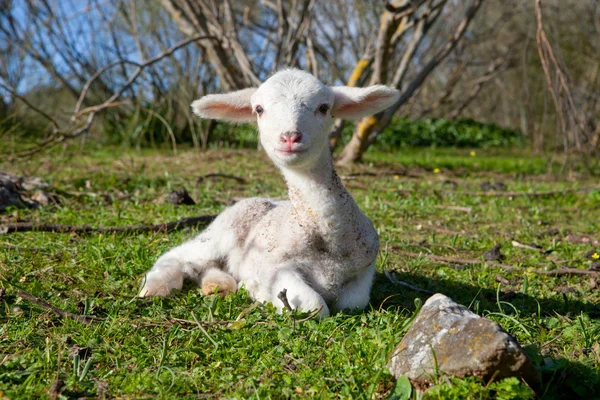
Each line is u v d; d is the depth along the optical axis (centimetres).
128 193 195
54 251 129
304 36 312
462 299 114
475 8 287
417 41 292
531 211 191
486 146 538
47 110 439
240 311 100
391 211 181
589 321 102
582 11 523
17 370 82
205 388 80
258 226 111
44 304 98
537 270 130
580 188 223
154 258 124
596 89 449
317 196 100
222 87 349
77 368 81
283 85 102
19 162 226
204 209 173
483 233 163
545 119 251
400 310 106
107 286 111
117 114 408
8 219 152
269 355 86
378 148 452
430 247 147
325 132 101
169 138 385
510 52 597
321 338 90
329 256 102
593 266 133
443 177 269
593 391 79
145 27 420
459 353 76
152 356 86
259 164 280
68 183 208
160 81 391
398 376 79
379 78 263
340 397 77
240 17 422
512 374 74
